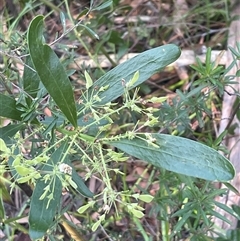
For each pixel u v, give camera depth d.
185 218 0.40
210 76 0.42
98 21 0.62
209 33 0.71
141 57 0.33
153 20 0.72
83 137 0.30
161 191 0.46
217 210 0.53
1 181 0.45
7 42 0.41
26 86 0.35
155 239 0.54
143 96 0.68
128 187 0.60
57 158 0.31
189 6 0.73
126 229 0.52
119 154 0.29
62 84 0.29
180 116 0.44
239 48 0.41
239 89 0.58
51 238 0.40
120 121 0.56
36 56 0.28
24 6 0.57
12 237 0.54
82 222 0.54
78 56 0.63
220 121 0.59
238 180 0.53
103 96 0.33
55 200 0.30
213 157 0.28
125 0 0.73
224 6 0.70
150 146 0.30
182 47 0.70
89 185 0.58
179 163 0.29
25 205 0.54
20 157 0.27
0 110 0.32
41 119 0.35
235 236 0.48
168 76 0.70
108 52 0.70
